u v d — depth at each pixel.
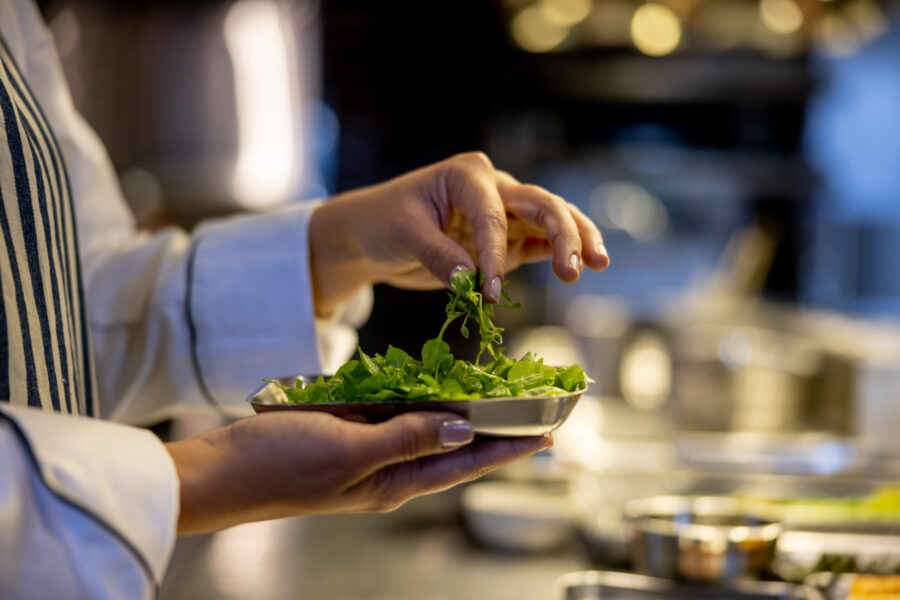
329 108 4.54
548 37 3.49
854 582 1.31
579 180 4.44
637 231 4.45
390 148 4.57
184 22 4.25
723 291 4.39
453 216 1.00
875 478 2.08
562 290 4.49
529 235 1.02
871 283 4.67
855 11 2.75
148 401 1.21
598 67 4.04
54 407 0.79
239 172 4.31
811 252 4.54
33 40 1.11
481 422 0.70
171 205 4.23
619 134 4.30
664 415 2.87
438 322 4.46
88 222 1.18
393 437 0.65
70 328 0.86
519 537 1.65
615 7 3.53
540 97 4.30
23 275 0.75
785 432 2.66
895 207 4.71
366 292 1.35
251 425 0.66
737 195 4.42
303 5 4.41
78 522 0.56
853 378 2.61
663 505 1.51
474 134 4.52
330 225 1.08
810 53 3.96
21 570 0.55
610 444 2.27
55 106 1.14
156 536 0.58
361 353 0.79
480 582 1.53
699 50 3.93
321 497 0.66
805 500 1.82
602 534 1.58
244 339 1.13
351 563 1.61
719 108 4.23
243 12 4.30
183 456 0.64
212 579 1.52
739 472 2.12
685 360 2.80
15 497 0.55
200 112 4.32
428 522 1.85
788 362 2.79
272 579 1.53
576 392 0.76
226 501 0.64
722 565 1.32
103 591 0.56
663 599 1.27
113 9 4.14
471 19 4.45
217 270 1.13
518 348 3.56
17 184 0.77
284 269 1.11
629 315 4.01
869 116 4.69
